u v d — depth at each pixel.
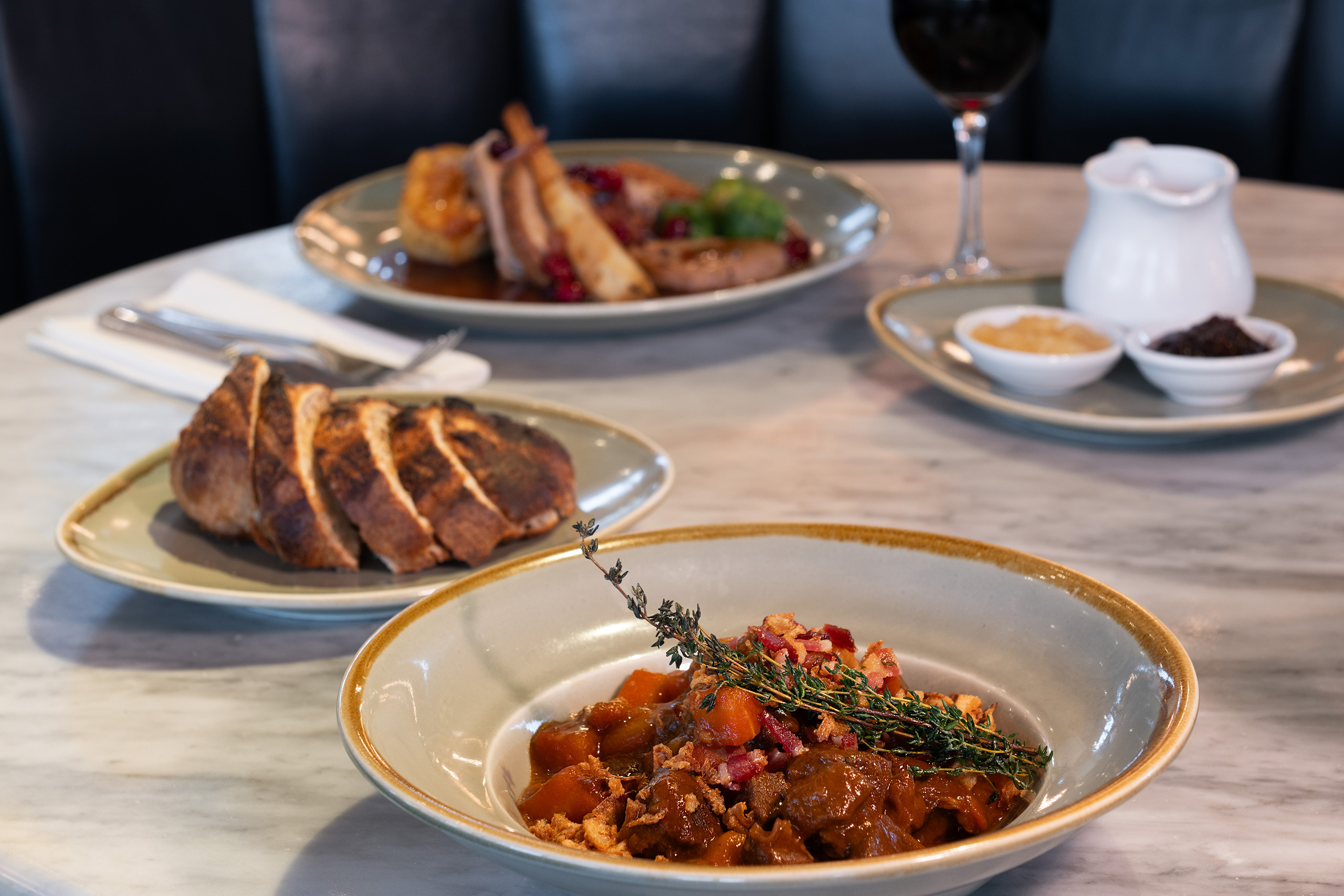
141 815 0.95
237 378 1.32
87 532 1.27
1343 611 1.18
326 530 1.24
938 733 0.86
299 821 0.95
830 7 3.89
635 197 2.37
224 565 1.26
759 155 2.57
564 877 0.71
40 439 1.64
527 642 1.01
